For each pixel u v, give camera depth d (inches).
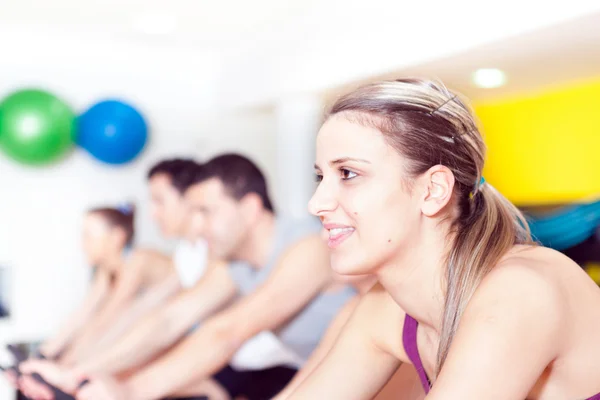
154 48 141.1
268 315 89.5
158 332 112.5
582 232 111.7
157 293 130.9
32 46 128.7
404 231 29.9
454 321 28.6
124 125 126.2
